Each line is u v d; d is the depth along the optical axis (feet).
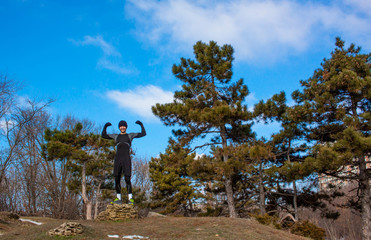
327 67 65.05
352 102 59.93
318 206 68.13
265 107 61.36
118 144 39.29
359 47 63.62
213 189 78.38
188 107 60.70
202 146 64.23
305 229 47.47
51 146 67.82
